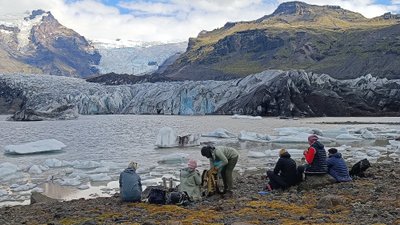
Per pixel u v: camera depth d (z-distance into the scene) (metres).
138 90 169.38
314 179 15.80
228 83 148.50
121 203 14.94
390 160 30.92
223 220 11.05
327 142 47.75
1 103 173.12
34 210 15.20
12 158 38.16
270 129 70.75
